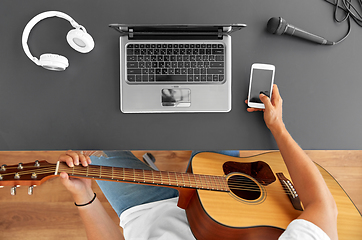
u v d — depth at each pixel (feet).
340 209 2.70
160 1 2.61
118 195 3.05
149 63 2.51
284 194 2.62
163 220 2.76
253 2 2.66
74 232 4.08
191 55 2.53
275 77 2.65
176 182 2.40
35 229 4.05
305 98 2.66
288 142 2.32
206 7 2.64
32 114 2.49
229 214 2.41
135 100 2.52
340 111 2.66
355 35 2.70
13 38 2.50
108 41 2.56
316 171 2.15
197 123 2.59
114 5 2.59
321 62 2.66
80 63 2.54
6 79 2.48
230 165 2.82
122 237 2.71
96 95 2.54
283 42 2.65
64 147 2.51
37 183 1.88
